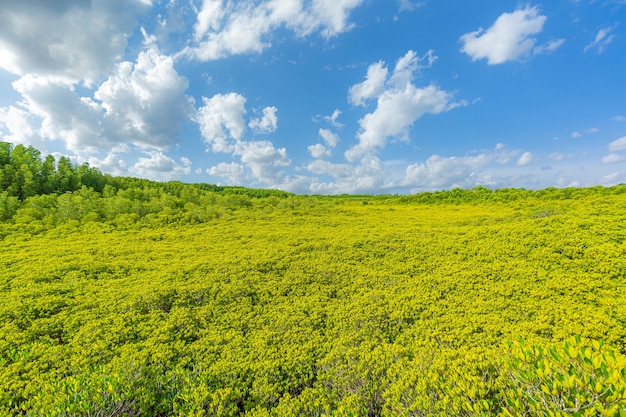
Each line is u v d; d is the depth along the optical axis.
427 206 42.72
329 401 6.71
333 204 48.94
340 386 7.16
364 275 15.08
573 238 15.62
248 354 9.02
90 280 15.21
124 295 13.30
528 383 3.80
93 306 12.40
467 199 42.66
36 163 43.34
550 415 3.15
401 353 8.15
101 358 8.73
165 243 23.52
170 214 33.50
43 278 15.17
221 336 10.09
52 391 6.36
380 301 11.92
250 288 14.04
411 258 17.16
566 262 13.61
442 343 8.64
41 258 18.48
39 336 10.16
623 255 13.12
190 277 15.62
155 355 8.80
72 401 5.75
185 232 27.27
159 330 10.50
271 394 7.23
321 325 10.77
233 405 6.68
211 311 12.05
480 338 8.70
